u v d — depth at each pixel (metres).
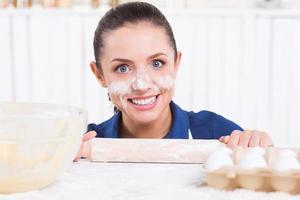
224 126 1.19
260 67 2.10
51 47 2.11
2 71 2.12
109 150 0.74
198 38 2.09
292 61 2.10
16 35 2.10
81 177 0.64
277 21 2.07
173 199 0.54
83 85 2.13
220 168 0.57
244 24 2.07
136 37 1.03
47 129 0.56
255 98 2.12
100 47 1.09
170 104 1.17
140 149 0.74
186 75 2.11
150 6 1.08
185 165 0.72
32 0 2.25
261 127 2.14
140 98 1.04
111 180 0.63
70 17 2.08
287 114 2.14
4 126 0.55
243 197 0.54
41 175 0.57
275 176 0.56
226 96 2.12
